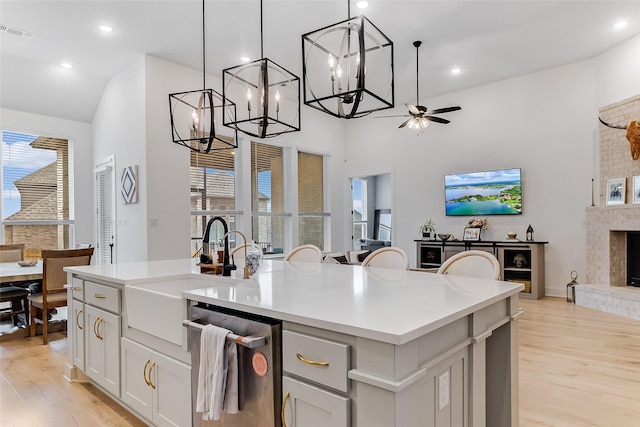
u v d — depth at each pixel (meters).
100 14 4.04
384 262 2.82
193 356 1.71
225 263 2.28
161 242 5.03
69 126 6.14
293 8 3.92
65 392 2.59
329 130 7.76
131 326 2.14
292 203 6.98
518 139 5.91
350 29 2.20
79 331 2.68
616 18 4.18
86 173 6.33
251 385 1.42
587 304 4.89
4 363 3.16
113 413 2.30
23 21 4.18
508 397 1.76
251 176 6.33
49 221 6.00
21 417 2.26
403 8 3.95
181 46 4.79
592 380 2.69
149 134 4.98
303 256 3.38
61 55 5.04
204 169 5.73
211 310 1.63
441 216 6.71
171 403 1.86
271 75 4.62
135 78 5.18
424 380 1.18
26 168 5.81
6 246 4.94
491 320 1.60
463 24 4.29
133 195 5.11
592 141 5.27
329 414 1.17
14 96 5.46
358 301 1.47
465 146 6.45
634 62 4.62
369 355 1.08
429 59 5.22
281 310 1.33
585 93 5.34
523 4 3.90
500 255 5.73
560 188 5.55
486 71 5.69
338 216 7.94
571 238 5.46
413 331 1.05
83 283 2.62
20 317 4.57
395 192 7.30
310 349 1.24
